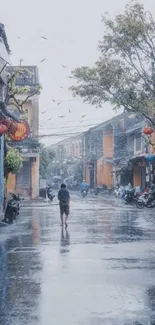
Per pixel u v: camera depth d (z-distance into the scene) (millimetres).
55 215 32000
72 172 92625
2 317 8648
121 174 61094
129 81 28266
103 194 67375
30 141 50469
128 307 9227
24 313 8891
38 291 10516
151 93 28500
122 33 27344
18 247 17125
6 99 26297
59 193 24172
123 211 35188
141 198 38531
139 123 54469
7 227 24297
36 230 22781
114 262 13891
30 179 51844
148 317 8609
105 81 28375
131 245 17281
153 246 17031
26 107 51625
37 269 12984
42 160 67875
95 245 17312
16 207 26453
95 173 75375
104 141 71188
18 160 33312
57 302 9609
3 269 13070
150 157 39094
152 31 27406
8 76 29828
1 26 27344
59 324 8242
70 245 17406
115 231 21891
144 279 11609
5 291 10539
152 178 45250
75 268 13039
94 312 8922
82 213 33281
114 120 67250
